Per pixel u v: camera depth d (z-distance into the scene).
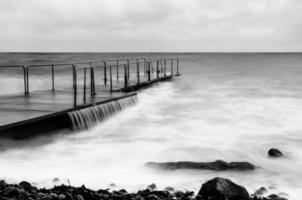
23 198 5.43
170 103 19.95
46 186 6.87
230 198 5.79
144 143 10.95
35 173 7.75
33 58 106.50
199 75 41.84
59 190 6.07
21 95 14.74
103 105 13.15
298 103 20.17
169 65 68.94
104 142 10.91
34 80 30.00
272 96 23.27
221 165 7.90
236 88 28.05
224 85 30.34
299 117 16.03
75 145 10.30
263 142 11.31
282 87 28.86
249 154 9.83
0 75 38.72
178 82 32.66
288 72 48.38
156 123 14.45
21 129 9.02
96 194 5.93
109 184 7.03
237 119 15.53
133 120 14.98
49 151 9.52
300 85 30.44
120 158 9.14
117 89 18.34
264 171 7.92
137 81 25.08
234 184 6.02
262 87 28.88
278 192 6.76
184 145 10.77
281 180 7.52
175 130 13.14
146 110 17.48
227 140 11.59
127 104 15.79
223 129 13.45
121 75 36.53
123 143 10.86
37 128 9.57
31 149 9.34
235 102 20.61
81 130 11.35
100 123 12.73
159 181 7.26
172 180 7.30
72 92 16.28
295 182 7.44
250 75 42.47
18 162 8.47
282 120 15.34
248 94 24.33
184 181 7.23
